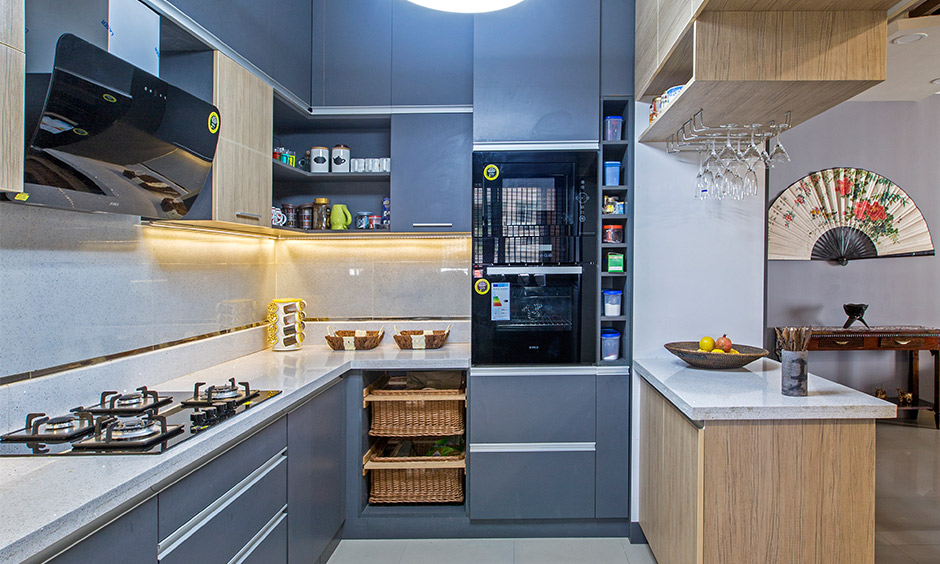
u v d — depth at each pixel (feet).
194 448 3.81
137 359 5.69
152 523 3.45
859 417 5.13
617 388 7.80
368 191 9.42
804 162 14.25
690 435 5.49
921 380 14.75
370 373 8.37
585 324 7.88
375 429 8.16
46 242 4.59
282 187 9.46
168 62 5.91
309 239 9.48
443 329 9.41
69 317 4.83
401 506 8.27
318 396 6.59
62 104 3.56
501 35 7.91
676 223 7.93
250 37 6.63
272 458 5.24
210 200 5.88
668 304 7.92
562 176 7.87
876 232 14.14
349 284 9.48
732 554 5.19
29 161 3.66
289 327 8.63
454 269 9.44
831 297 14.34
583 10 7.87
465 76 8.41
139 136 4.42
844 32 5.29
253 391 5.50
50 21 4.04
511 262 7.88
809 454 5.19
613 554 7.44
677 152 7.87
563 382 7.81
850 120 14.26
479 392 7.80
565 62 7.86
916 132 14.33
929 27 9.58
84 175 4.16
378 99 8.42
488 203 7.88
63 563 2.76
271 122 7.16
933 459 11.30
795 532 5.20
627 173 8.01
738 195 6.56
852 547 5.19
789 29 5.30
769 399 5.35
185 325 6.67
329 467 7.02
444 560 7.31
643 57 7.37
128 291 5.62
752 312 7.93
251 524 4.78
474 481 7.82
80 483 3.12
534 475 7.82
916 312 14.38
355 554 7.50
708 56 5.30
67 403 4.75
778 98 5.82
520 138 7.84
